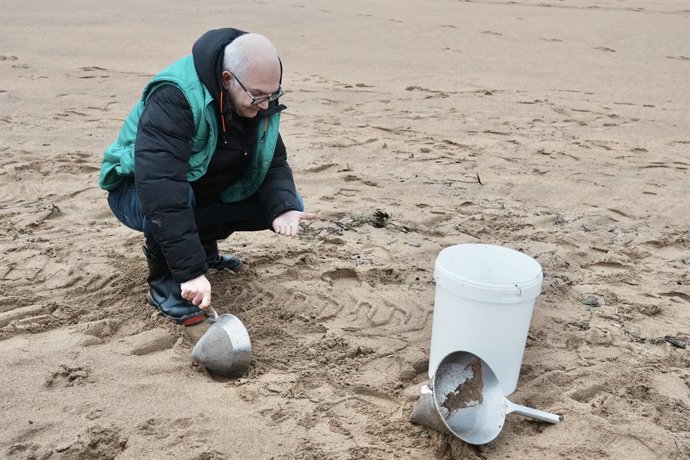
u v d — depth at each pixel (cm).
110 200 314
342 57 970
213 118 276
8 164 507
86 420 242
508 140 632
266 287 339
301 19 1253
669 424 257
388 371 284
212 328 272
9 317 301
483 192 503
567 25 1272
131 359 279
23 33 1081
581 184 526
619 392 276
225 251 379
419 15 1349
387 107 729
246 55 263
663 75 920
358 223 430
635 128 685
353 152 578
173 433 238
